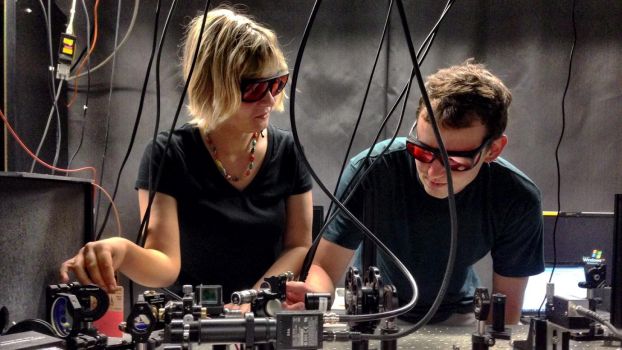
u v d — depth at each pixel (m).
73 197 1.09
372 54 2.64
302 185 1.49
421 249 1.43
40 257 0.95
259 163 1.43
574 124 2.74
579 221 1.92
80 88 2.51
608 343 0.96
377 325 0.87
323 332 0.75
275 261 1.39
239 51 1.19
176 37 2.55
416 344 0.96
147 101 2.55
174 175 1.34
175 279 1.25
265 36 1.25
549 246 1.92
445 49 2.67
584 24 2.71
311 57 2.64
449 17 2.66
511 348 0.95
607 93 2.73
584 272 1.76
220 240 1.37
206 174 1.38
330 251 1.41
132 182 2.56
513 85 2.71
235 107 1.22
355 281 0.87
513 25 2.69
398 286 1.46
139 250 1.08
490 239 1.45
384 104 2.66
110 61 2.53
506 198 1.39
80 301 0.78
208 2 0.97
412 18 2.64
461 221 1.39
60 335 0.76
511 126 2.73
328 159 2.68
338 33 2.64
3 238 0.83
